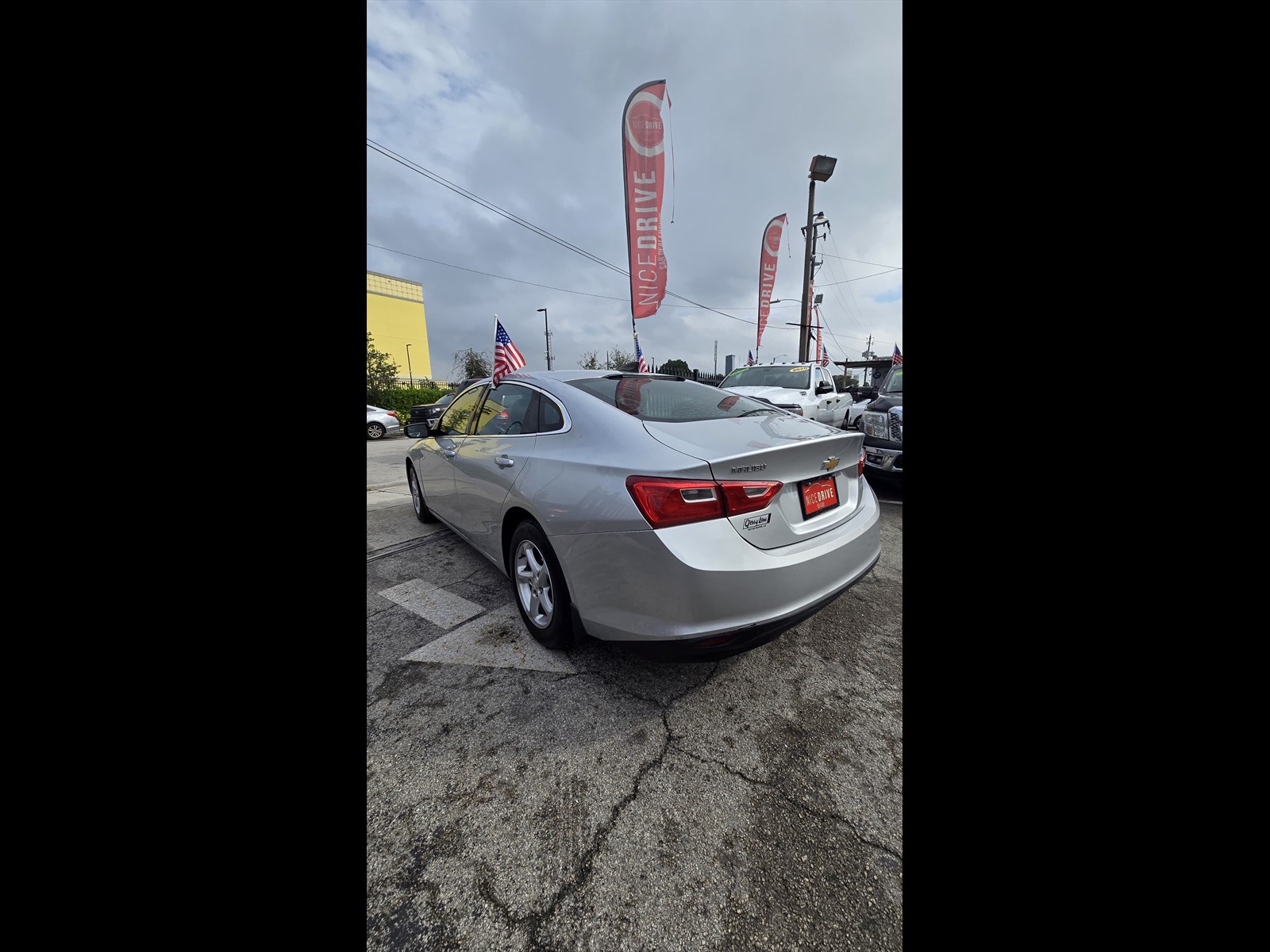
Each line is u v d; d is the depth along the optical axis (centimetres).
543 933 83
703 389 229
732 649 135
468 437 261
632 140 804
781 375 712
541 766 127
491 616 223
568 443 175
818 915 86
